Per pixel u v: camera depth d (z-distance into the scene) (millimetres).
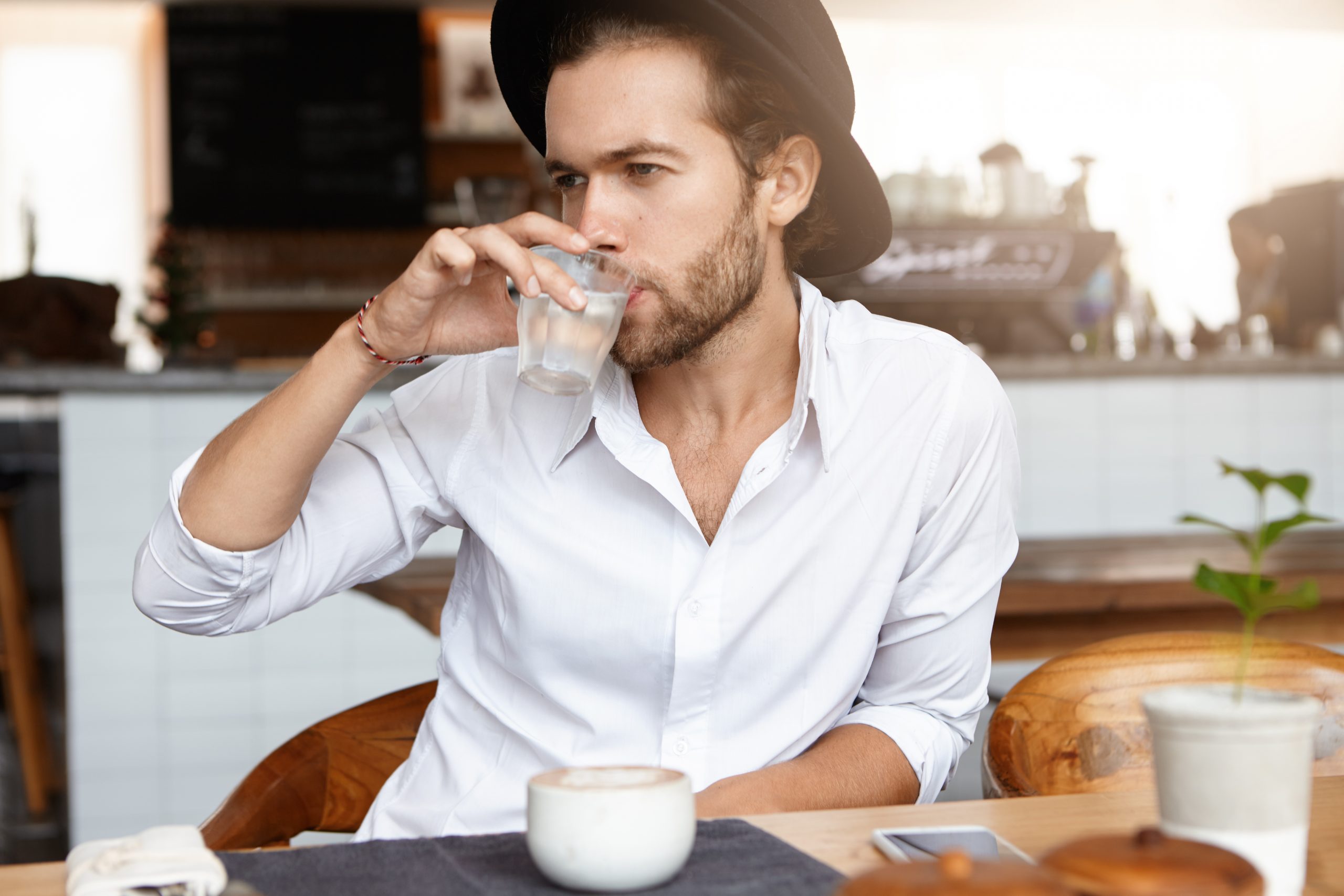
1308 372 3861
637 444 1102
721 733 1103
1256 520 3844
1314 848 729
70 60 7121
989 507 1174
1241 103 7730
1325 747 1096
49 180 7102
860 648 1120
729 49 1034
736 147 1053
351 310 7008
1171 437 3803
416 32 6992
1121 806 818
